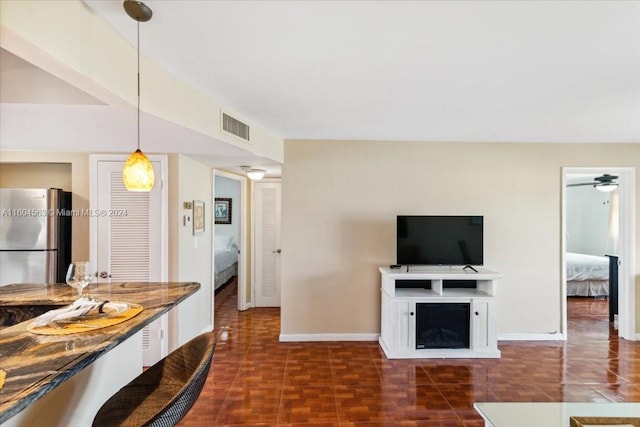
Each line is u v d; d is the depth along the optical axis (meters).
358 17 1.55
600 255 7.56
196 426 2.41
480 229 3.81
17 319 1.93
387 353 3.61
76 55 1.40
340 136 3.91
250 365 3.40
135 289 2.12
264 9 1.48
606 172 4.18
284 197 4.07
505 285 4.10
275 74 2.17
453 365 3.41
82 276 1.77
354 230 4.09
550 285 4.12
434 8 1.48
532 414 1.85
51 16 1.28
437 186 4.10
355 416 2.53
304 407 2.65
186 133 2.49
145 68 1.91
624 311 4.16
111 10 1.49
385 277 3.81
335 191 4.08
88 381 1.67
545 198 4.12
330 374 3.21
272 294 5.57
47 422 1.43
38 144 2.99
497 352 3.59
